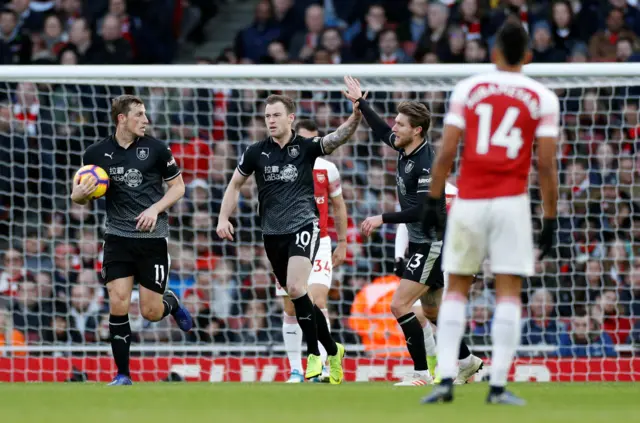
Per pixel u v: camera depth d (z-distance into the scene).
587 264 38.50
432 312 28.38
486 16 47.66
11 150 39.28
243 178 28.14
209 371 34.22
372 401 19.31
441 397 17.62
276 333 39.44
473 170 17.27
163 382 29.55
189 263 40.25
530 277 38.00
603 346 34.28
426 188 25.91
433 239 26.30
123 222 25.89
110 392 22.86
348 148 42.28
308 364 28.56
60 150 44.38
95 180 25.19
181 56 53.06
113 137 26.17
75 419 15.12
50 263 40.84
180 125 44.22
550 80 34.66
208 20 53.53
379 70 33.22
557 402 19.45
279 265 28.39
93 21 50.34
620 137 41.56
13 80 34.25
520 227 17.11
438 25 46.75
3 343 38.47
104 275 26.31
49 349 34.53
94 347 34.50
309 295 28.25
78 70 33.81
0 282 39.91
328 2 50.88
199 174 42.59
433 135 43.34
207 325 39.59
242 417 15.41
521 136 17.16
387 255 40.59
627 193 40.22
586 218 38.69
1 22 50.22
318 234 27.94
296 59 48.31
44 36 49.28
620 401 19.86
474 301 38.19
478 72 32.78
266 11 49.44
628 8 48.62
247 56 48.69
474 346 34.09
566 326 38.03
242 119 44.66
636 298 38.72
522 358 35.22
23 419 15.16
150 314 26.61
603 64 32.97
